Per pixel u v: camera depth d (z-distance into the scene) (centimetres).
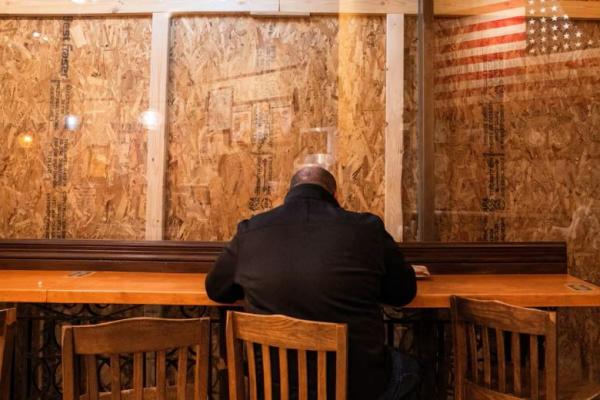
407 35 252
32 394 238
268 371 133
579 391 173
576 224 250
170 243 237
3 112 251
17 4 250
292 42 253
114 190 251
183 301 185
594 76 251
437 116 252
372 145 251
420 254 237
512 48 252
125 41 252
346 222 146
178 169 252
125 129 251
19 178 250
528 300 182
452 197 251
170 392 171
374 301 146
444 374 212
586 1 252
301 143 252
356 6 251
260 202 252
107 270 237
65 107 252
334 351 126
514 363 148
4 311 141
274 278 139
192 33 253
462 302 162
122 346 124
